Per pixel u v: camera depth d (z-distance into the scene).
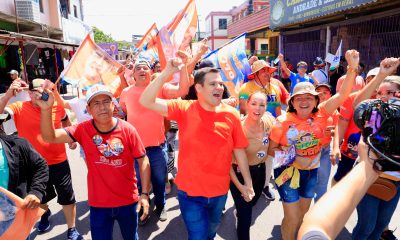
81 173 5.79
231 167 2.83
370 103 1.29
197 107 2.51
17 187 2.29
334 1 10.34
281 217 3.98
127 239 2.76
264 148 3.03
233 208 4.27
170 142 4.98
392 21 9.47
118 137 2.57
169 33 4.63
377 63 10.18
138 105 3.74
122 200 2.60
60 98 3.74
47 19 18.14
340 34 12.01
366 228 2.62
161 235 3.64
